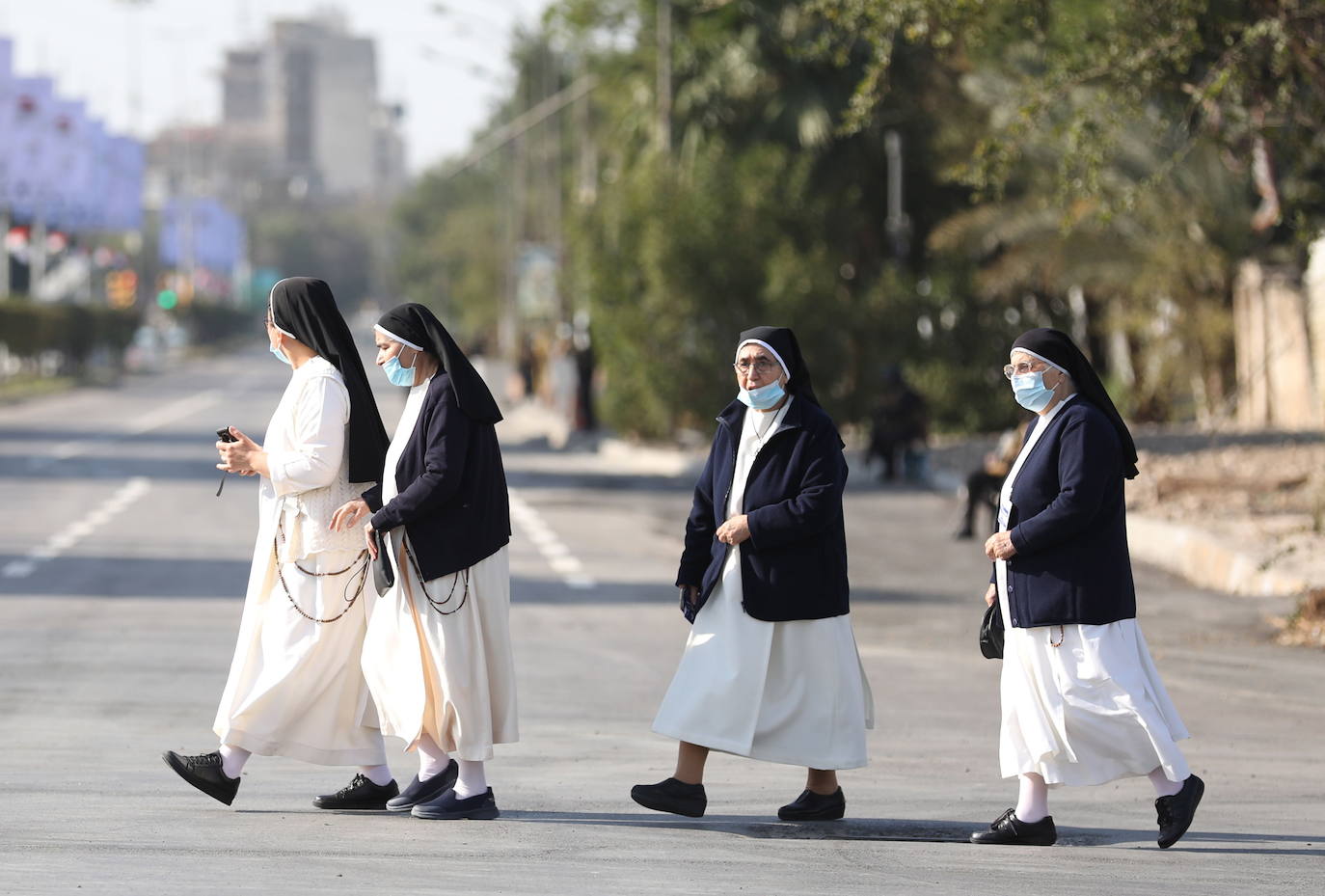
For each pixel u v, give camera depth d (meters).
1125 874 21.45
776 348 23.55
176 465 102.88
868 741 31.22
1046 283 111.19
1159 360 113.75
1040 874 21.39
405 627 23.72
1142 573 57.97
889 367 91.56
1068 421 22.88
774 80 131.75
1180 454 83.00
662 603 50.31
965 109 130.12
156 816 24.05
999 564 23.27
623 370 106.19
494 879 20.64
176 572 55.81
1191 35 51.53
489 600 23.92
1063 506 22.53
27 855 21.38
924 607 50.72
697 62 132.38
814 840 23.28
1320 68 51.16
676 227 101.75
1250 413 108.62
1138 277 107.62
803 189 112.44
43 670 37.88
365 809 24.69
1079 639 22.69
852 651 24.05
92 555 60.19
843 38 56.47
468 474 23.62
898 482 90.44
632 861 21.73
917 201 138.25
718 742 23.62
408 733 23.69
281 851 21.94
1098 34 54.28
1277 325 106.56
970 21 51.88
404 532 23.66
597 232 106.50
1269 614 47.22
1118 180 101.06
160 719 32.47
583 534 68.62
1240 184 103.69
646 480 94.81
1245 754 30.31
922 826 24.34
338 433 23.70
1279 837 23.75
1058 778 22.72
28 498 81.25
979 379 112.44
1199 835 23.84
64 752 29.06
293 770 28.14
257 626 24.17
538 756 29.39
